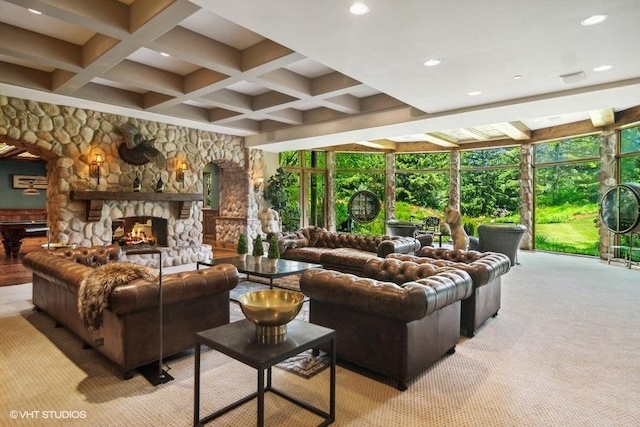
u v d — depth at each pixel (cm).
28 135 574
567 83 440
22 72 502
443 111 573
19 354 305
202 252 788
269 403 234
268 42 416
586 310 434
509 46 344
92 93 570
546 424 212
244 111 642
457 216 607
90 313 260
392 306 242
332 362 217
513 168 1032
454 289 285
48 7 302
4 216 1105
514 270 689
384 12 283
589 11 281
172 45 382
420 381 262
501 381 262
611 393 247
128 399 237
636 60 376
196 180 797
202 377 267
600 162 805
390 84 451
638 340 340
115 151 672
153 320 273
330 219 1122
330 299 281
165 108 649
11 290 519
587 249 874
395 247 562
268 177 966
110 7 331
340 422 213
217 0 268
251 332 219
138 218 814
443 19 294
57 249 455
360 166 1166
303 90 533
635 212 695
